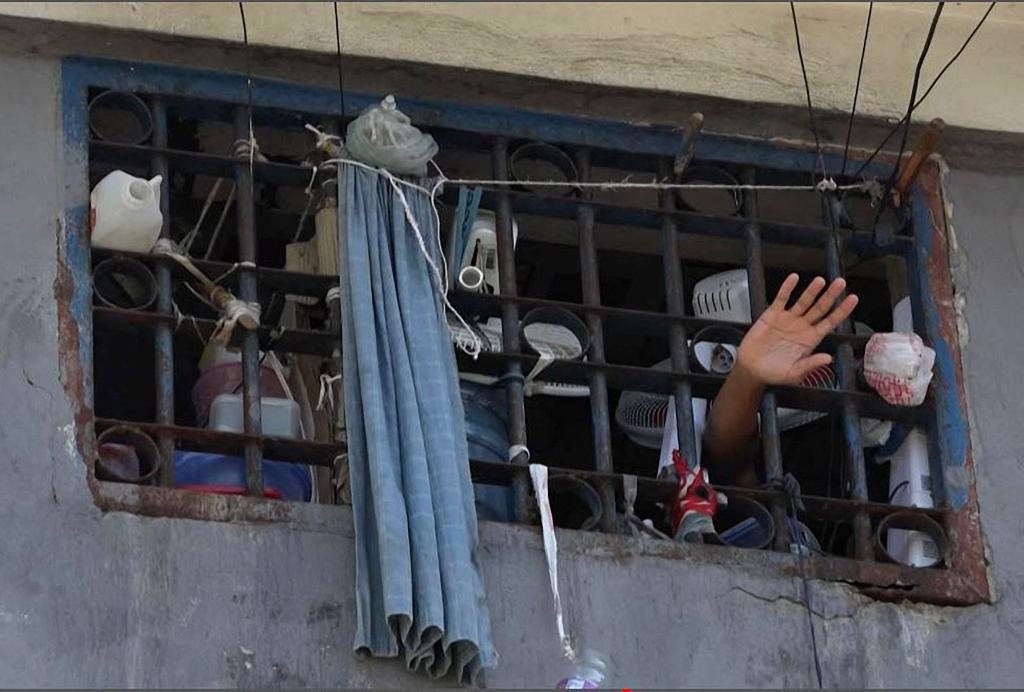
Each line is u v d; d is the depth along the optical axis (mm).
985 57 12562
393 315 10953
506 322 11469
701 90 12109
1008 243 12289
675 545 11016
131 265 11070
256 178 11562
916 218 12289
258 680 10219
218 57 11648
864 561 11242
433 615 10117
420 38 11844
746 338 11555
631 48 12117
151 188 11094
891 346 11680
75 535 10352
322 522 10609
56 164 11203
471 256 11688
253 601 10375
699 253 13242
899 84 12414
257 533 10531
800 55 12281
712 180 12273
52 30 11461
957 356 11945
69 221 11070
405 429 10602
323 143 11531
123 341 12500
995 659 11141
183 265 11133
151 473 10609
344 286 11047
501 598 10695
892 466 11891
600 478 11172
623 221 11977
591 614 10766
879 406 11781
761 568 11070
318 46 11703
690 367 11867
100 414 12391
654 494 11312
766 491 11336
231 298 11070
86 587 10250
